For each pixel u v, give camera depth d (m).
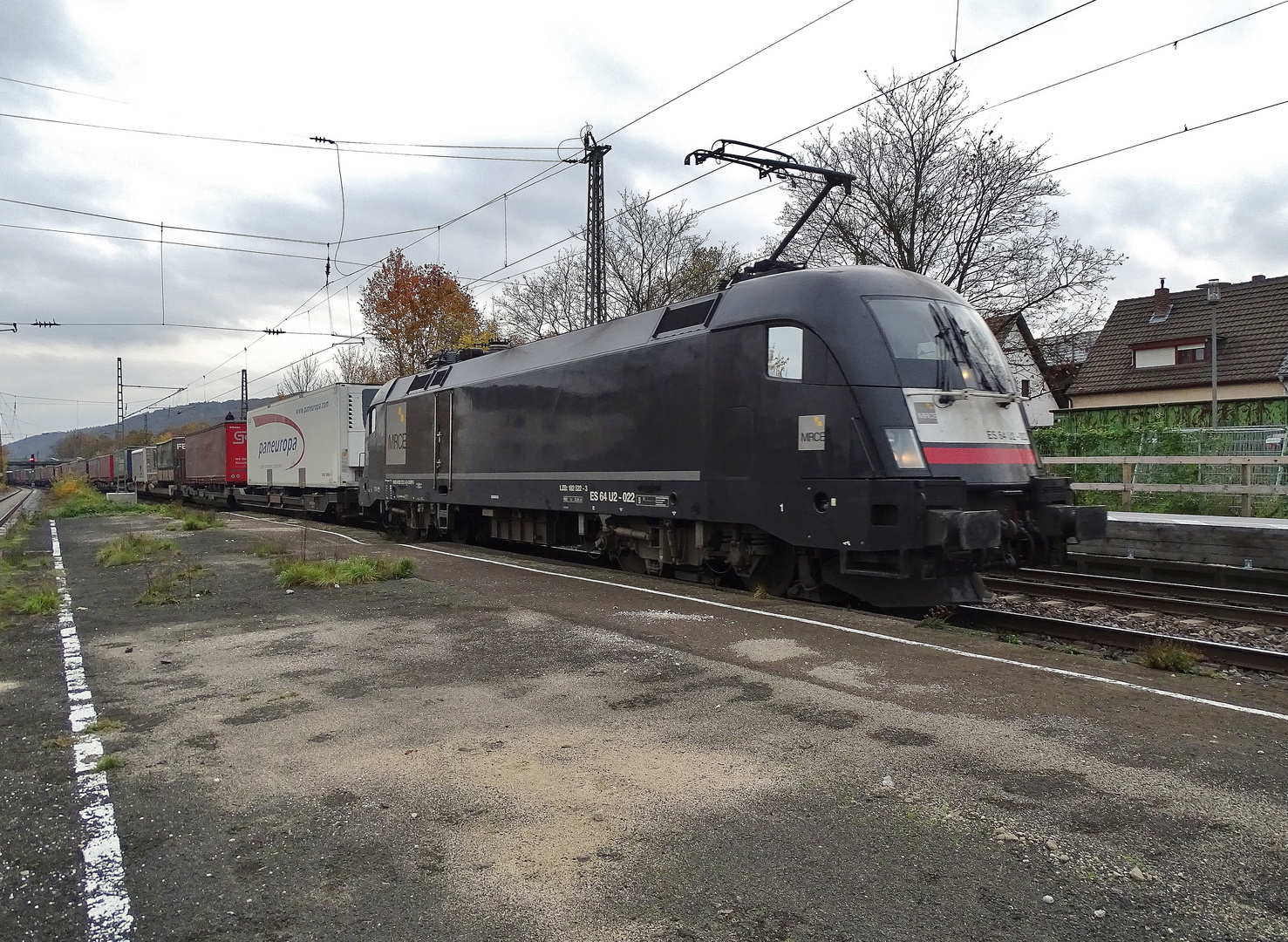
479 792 3.95
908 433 7.71
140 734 4.87
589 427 11.53
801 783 3.98
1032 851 3.30
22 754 4.61
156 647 7.18
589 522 12.48
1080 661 6.23
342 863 3.31
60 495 43.62
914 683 5.61
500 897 3.04
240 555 14.41
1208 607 9.08
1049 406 36.44
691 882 3.12
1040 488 8.38
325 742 4.66
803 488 8.28
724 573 10.50
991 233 25.58
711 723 4.86
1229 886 3.04
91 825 3.68
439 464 16.08
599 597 9.12
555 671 6.07
